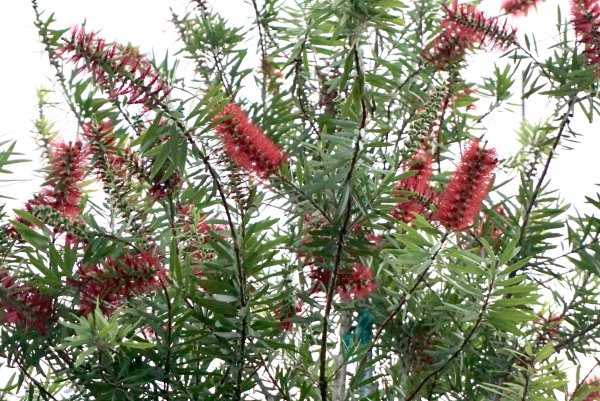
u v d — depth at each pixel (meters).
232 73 1.98
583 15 1.77
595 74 1.85
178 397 1.63
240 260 1.56
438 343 1.82
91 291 1.56
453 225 1.56
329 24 1.81
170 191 1.63
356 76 1.58
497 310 1.60
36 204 1.61
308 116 1.90
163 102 1.53
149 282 1.56
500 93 2.05
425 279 1.75
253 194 1.58
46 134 1.84
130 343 1.48
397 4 1.58
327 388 1.71
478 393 1.86
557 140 1.91
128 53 1.53
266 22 2.04
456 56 1.81
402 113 1.88
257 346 1.60
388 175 1.58
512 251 1.56
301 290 1.72
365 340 1.84
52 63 1.75
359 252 1.61
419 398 1.84
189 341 1.60
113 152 1.62
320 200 1.59
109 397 1.62
